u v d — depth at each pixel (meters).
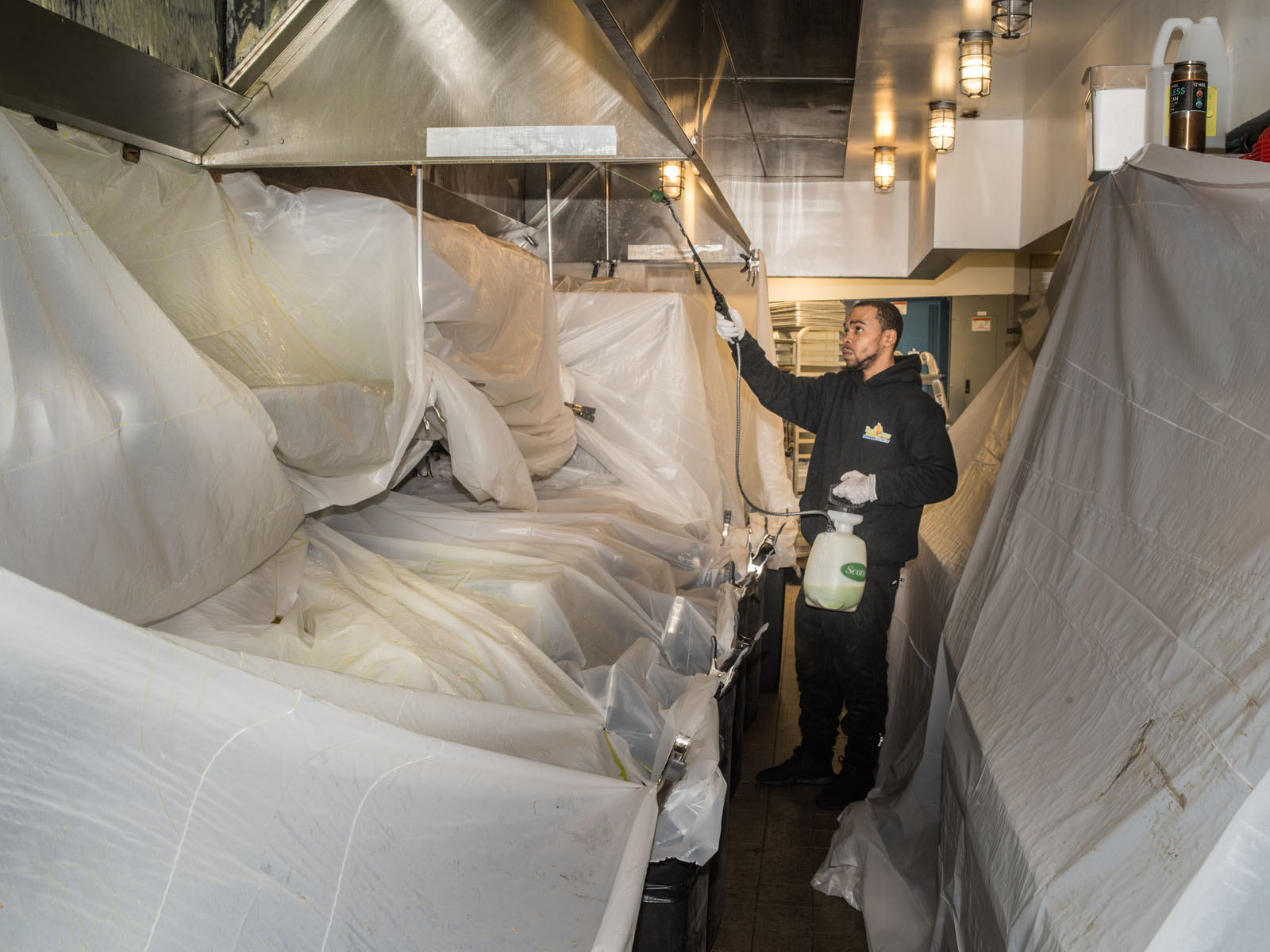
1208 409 1.32
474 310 1.97
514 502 2.06
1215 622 1.07
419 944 0.75
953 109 4.30
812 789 2.99
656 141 1.52
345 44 1.55
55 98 1.38
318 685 0.93
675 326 3.00
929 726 2.32
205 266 1.49
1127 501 1.46
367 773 0.81
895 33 3.43
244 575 1.41
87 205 1.41
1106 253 1.80
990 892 1.24
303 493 1.59
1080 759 1.19
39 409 0.93
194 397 1.14
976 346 6.56
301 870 0.71
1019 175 4.84
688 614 2.08
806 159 5.12
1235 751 0.88
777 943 2.20
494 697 1.30
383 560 1.69
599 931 0.83
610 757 1.36
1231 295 1.34
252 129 1.62
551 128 1.53
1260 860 0.76
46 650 0.67
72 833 0.62
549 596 1.71
